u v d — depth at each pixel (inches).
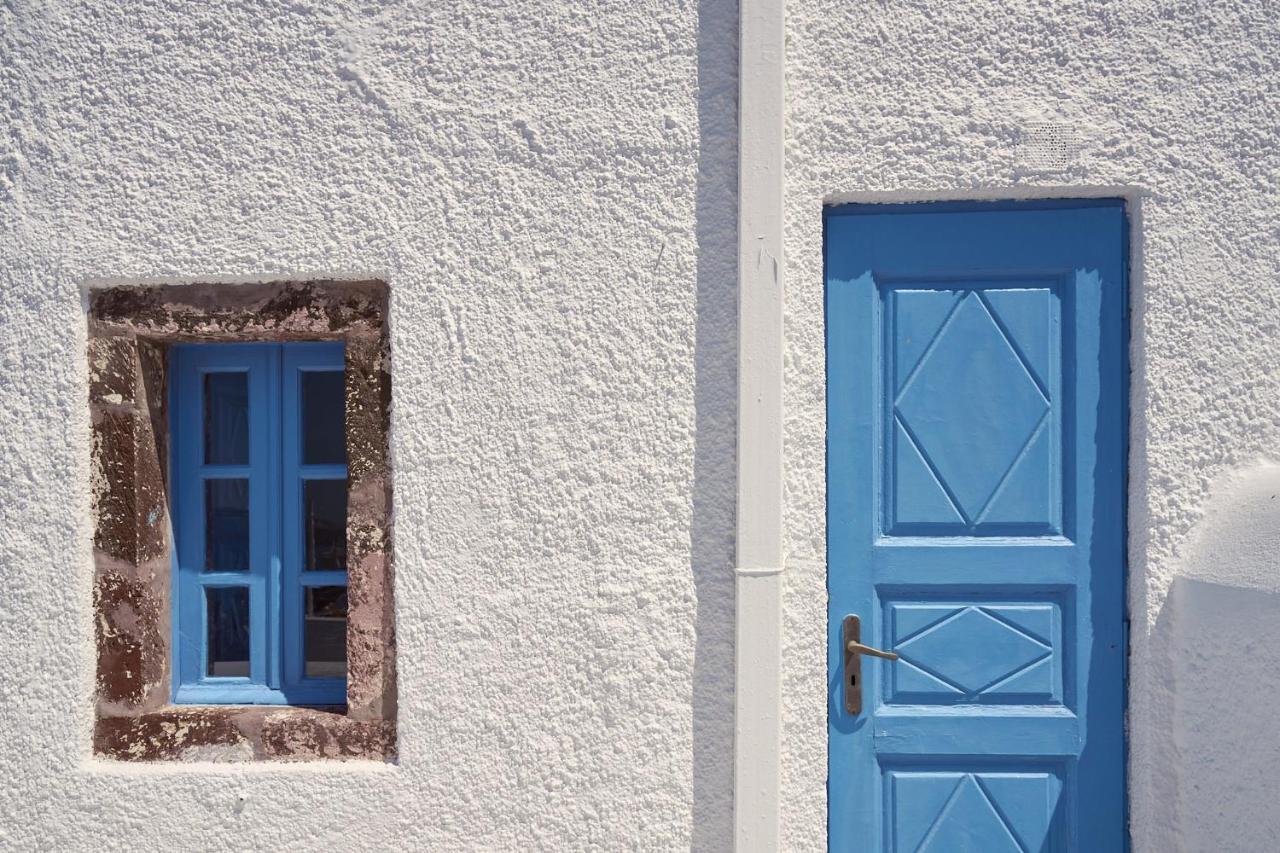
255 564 89.4
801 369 81.7
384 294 83.7
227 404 92.1
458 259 82.2
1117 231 82.7
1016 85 80.9
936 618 83.7
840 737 83.6
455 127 82.3
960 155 80.9
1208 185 80.4
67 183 83.3
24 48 83.4
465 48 82.4
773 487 79.3
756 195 79.7
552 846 81.5
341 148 82.7
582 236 82.0
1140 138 80.5
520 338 82.0
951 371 83.9
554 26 82.2
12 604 82.7
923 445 83.8
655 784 81.2
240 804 81.7
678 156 81.5
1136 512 81.2
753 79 79.7
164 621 87.3
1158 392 80.0
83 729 82.9
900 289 84.4
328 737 82.9
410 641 81.5
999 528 83.7
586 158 81.9
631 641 81.4
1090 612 82.3
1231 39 80.4
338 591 92.1
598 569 81.5
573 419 81.7
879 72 81.4
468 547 81.8
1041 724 82.6
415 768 81.5
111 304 84.0
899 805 83.4
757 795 79.2
